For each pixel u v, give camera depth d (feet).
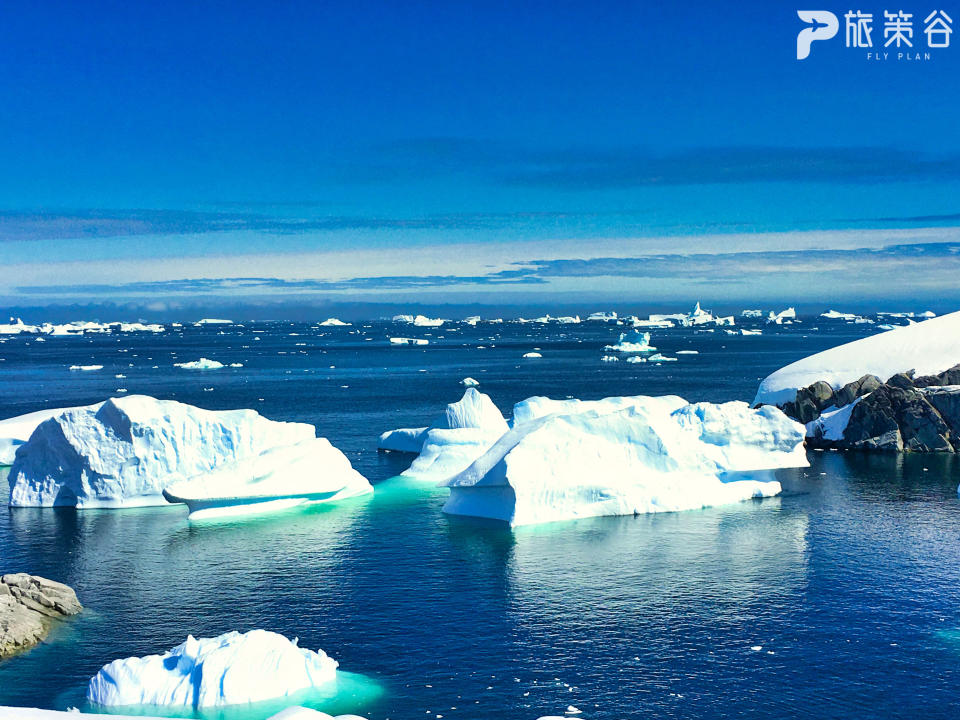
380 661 103.24
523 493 164.35
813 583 127.54
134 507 184.44
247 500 176.65
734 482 187.73
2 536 161.27
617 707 91.30
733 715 89.45
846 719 88.48
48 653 106.32
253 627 114.52
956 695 93.04
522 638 109.09
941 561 137.49
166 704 91.25
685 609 117.91
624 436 182.29
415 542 153.28
